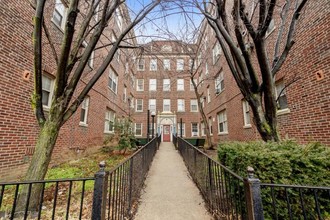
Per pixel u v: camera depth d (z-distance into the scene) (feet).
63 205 10.90
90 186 14.16
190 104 69.36
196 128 67.31
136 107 68.44
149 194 13.25
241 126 29.89
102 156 28.14
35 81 10.80
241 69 13.80
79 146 26.18
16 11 15.84
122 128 31.55
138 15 14.01
